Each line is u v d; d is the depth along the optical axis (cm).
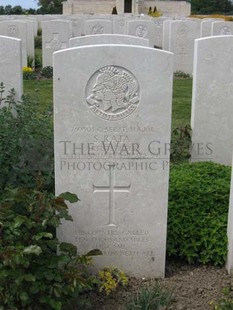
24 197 184
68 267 179
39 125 269
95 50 188
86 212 204
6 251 165
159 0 2036
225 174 247
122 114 194
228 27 757
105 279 200
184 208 220
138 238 207
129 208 204
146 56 190
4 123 257
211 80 297
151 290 191
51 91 572
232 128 305
